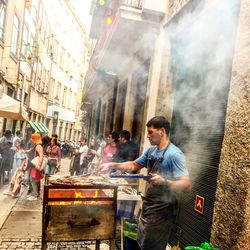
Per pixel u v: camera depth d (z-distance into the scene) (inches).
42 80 1104.2
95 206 129.9
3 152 386.6
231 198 109.6
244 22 115.5
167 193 123.8
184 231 163.3
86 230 128.6
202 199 146.5
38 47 928.9
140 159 143.6
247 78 109.0
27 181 344.5
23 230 212.5
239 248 101.3
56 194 131.3
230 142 115.3
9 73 697.6
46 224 124.5
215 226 117.0
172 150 124.4
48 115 1274.6
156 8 235.6
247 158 103.8
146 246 124.6
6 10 629.3
